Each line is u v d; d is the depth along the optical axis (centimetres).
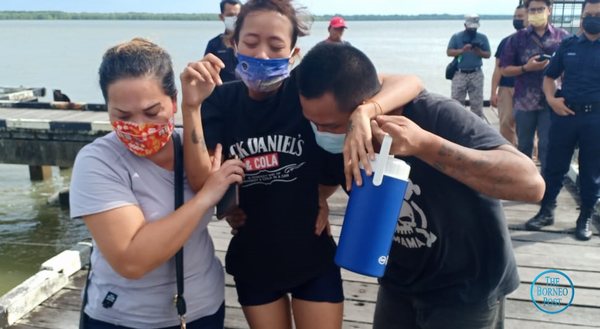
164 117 173
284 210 208
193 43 6900
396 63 3319
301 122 203
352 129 163
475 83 784
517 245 441
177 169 186
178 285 182
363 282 380
